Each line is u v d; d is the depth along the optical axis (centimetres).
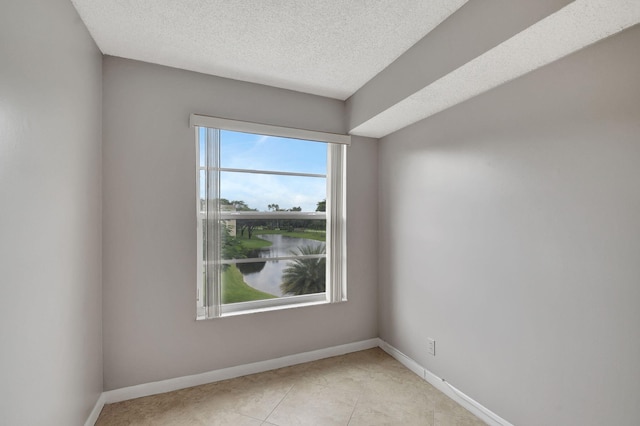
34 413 119
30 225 117
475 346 195
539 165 159
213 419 189
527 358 164
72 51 156
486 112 190
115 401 205
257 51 203
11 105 104
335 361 269
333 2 157
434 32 179
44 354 127
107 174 204
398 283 271
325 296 287
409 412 197
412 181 255
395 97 213
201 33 183
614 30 127
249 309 254
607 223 132
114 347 206
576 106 143
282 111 259
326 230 287
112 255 205
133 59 212
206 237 229
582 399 140
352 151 289
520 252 168
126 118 210
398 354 270
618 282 129
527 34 131
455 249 212
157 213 217
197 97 230
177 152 223
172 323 221
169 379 220
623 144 127
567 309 146
